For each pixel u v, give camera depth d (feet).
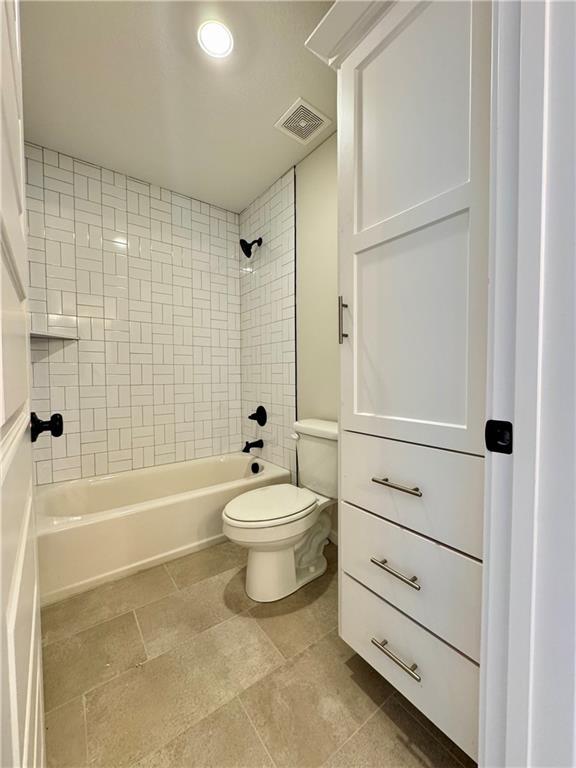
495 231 1.71
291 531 4.50
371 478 3.06
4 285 1.32
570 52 1.37
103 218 6.59
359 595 3.24
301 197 6.46
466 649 2.35
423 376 2.60
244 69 4.36
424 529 2.61
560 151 1.41
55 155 6.07
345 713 3.08
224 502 6.25
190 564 5.55
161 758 2.73
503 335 1.68
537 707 1.57
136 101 4.88
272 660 3.65
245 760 2.71
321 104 4.97
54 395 6.20
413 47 2.58
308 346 6.53
